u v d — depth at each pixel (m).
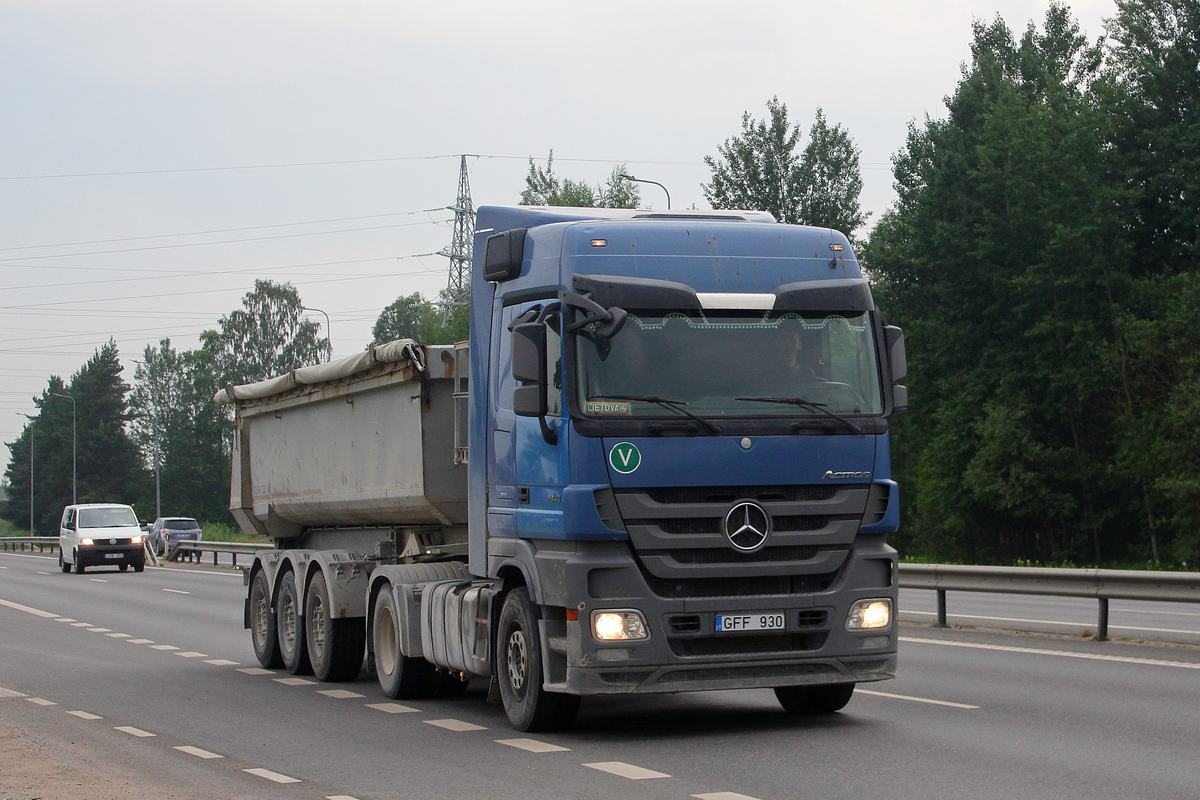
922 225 65.69
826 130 85.62
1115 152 60.56
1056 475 57.62
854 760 9.64
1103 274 58.38
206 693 15.07
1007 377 60.03
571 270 10.84
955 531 63.88
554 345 10.77
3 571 52.69
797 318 10.99
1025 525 62.66
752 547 10.57
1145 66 60.50
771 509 10.65
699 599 10.47
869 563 10.98
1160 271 60.56
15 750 11.07
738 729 11.30
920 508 68.12
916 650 17.12
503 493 11.69
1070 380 57.38
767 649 10.70
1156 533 57.12
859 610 10.88
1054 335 59.28
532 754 10.30
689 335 10.74
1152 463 53.41
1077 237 56.69
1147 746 10.02
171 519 71.88
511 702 11.53
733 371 10.75
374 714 13.08
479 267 12.53
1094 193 58.56
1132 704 12.14
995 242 61.94
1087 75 70.88
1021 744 10.20
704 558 10.54
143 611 28.75
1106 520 59.41
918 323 64.69
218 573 47.62
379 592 14.62
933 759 9.62
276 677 16.77
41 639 22.25
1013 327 62.06
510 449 11.56
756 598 10.58
